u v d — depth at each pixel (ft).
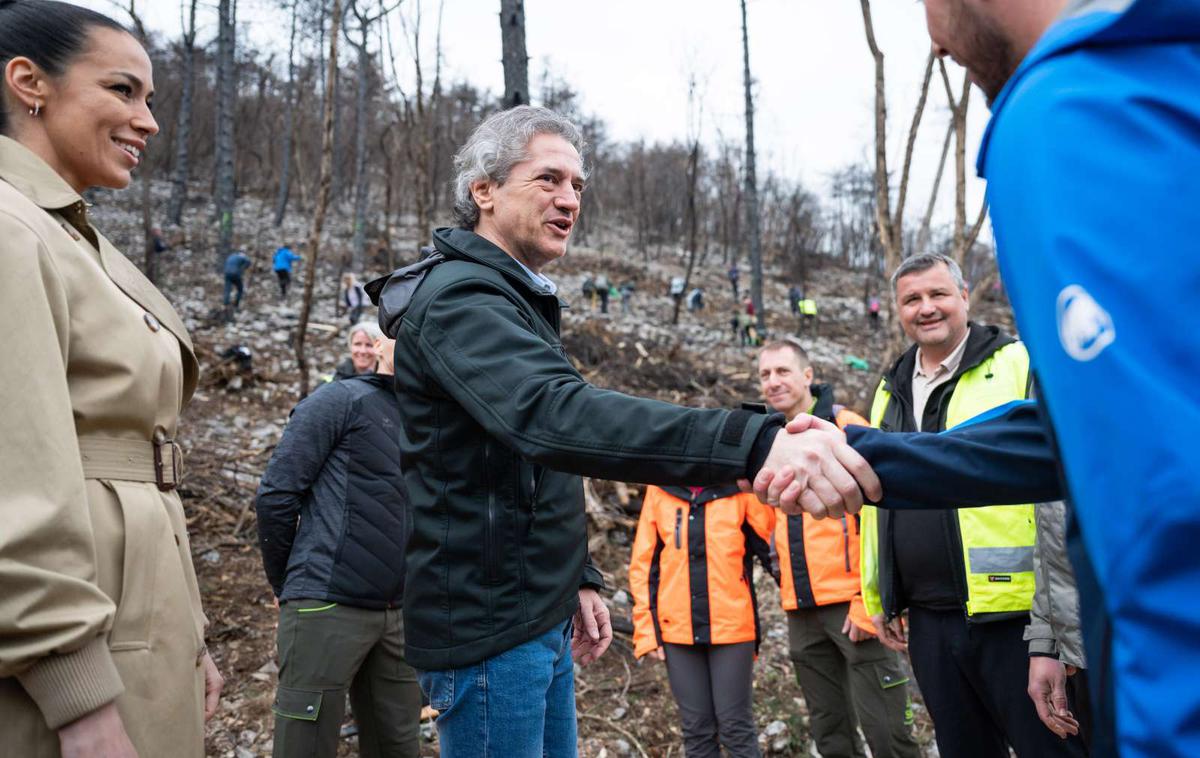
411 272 5.53
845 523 11.02
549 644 5.36
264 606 16.76
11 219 4.38
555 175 5.70
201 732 5.14
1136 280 1.93
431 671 5.24
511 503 5.12
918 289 9.12
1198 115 2.00
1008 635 8.20
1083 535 2.03
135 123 5.31
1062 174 2.09
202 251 70.90
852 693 10.91
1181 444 1.80
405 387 5.18
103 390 4.73
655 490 12.05
